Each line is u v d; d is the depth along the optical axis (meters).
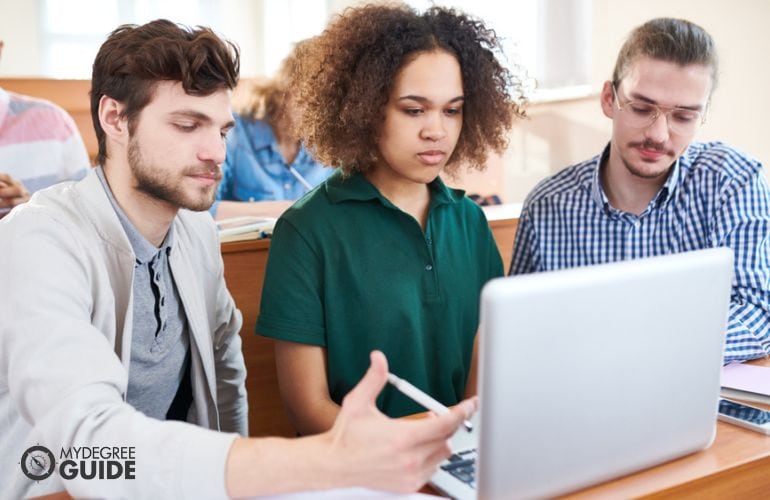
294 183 2.95
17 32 4.44
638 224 1.61
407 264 1.36
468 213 1.48
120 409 0.93
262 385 1.86
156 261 1.26
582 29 3.90
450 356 1.40
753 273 1.51
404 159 1.30
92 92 1.20
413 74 1.27
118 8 4.60
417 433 0.81
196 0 4.73
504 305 0.76
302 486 0.83
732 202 1.55
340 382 1.36
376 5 1.37
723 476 0.94
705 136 3.35
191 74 1.12
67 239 1.12
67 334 1.01
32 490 1.14
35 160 2.46
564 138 4.05
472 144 1.43
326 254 1.33
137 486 0.86
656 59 1.42
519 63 1.50
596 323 0.82
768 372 1.31
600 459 0.87
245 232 1.87
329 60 1.36
